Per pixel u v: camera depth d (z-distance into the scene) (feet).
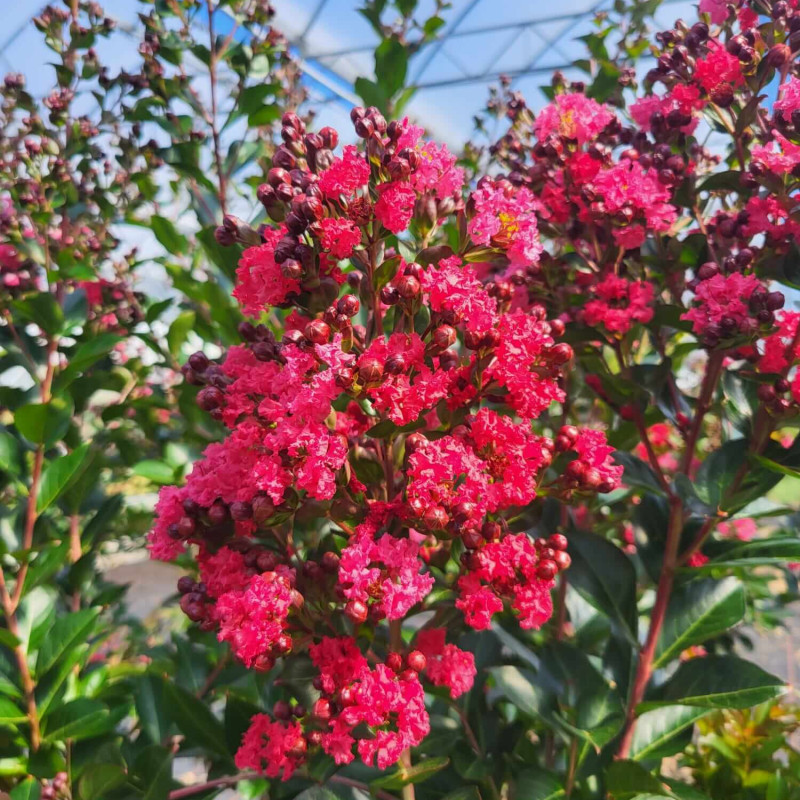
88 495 1.78
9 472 1.50
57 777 1.31
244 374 1.10
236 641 1.00
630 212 1.27
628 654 1.34
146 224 2.09
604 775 1.26
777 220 1.27
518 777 1.28
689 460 1.35
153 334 1.91
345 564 1.00
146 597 3.69
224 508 1.07
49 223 1.88
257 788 1.28
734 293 1.20
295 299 1.06
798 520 1.48
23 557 1.37
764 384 1.20
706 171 1.56
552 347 1.08
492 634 1.41
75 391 1.77
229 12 1.99
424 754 1.28
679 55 1.35
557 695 1.28
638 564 1.66
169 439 1.89
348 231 1.00
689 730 1.31
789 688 1.18
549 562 1.05
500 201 1.08
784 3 1.29
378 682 1.01
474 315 1.03
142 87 1.96
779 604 2.19
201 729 1.23
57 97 2.01
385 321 1.21
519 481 1.04
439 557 1.17
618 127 1.43
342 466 1.05
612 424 1.76
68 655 1.38
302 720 1.10
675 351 1.60
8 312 1.69
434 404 1.03
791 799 1.61
